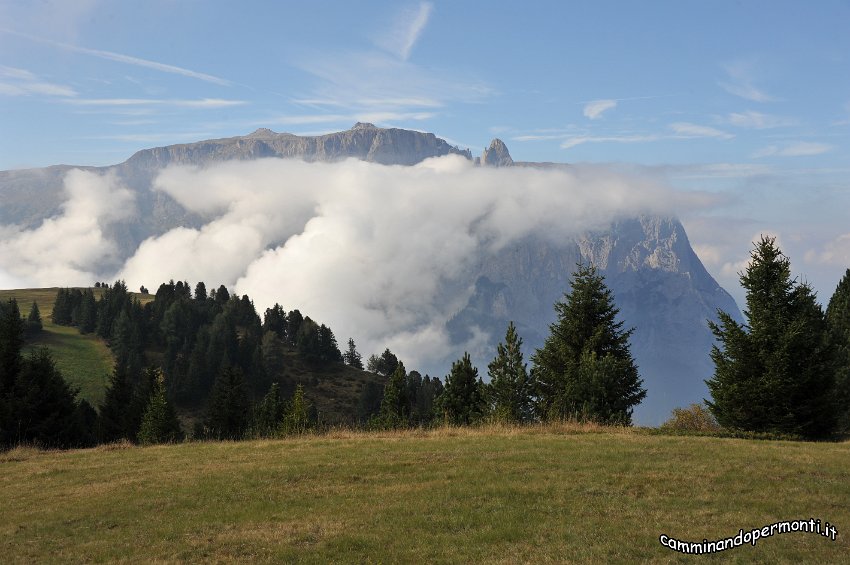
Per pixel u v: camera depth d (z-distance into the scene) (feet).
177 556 40.16
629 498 48.26
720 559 36.40
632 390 129.80
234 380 245.04
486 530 42.04
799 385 91.25
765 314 96.07
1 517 52.70
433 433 86.12
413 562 37.50
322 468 62.54
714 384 99.76
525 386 137.28
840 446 71.05
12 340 151.23
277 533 43.42
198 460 71.36
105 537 45.39
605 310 137.80
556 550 38.09
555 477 55.11
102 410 239.71
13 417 143.54
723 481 52.54
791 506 45.19
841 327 160.66
